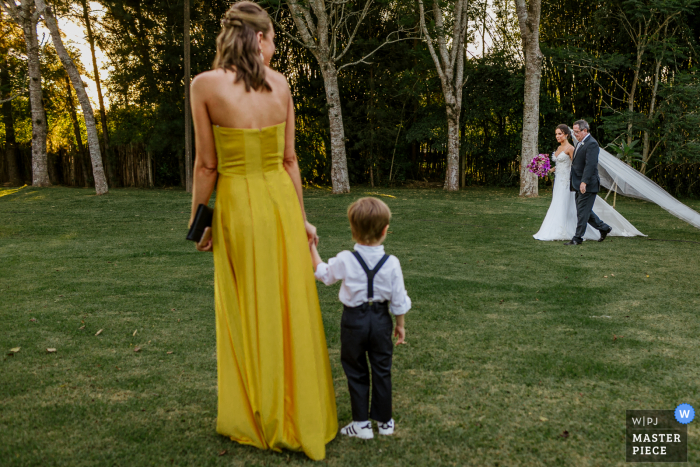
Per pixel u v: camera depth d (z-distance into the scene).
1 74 19.81
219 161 2.20
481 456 2.22
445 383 2.94
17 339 3.58
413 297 4.68
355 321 2.30
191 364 3.20
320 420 2.24
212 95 2.09
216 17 18.83
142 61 17.80
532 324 3.96
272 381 2.20
